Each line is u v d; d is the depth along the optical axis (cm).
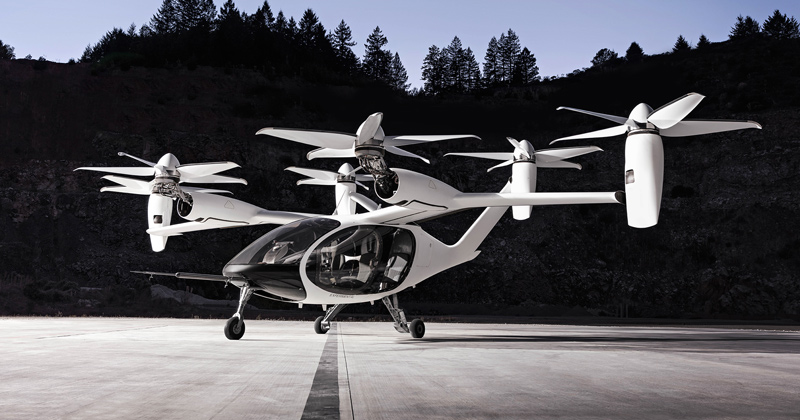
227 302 4372
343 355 864
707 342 1380
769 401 478
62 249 5147
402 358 827
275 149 6988
